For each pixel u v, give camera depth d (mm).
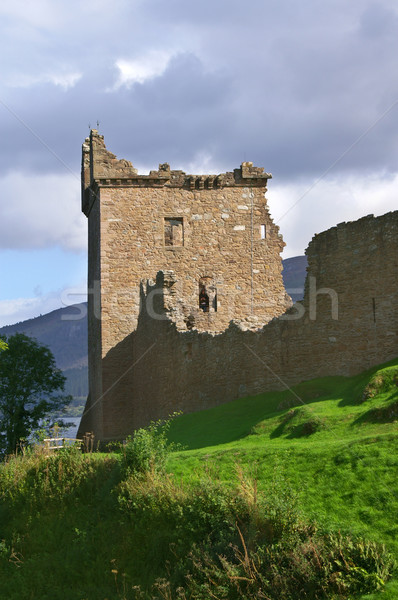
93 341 49125
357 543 15211
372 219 27484
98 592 17297
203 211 47000
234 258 46906
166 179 46656
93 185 46844
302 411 24391
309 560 15195
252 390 31406
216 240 46938
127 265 46000
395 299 26656
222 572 15672
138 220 46375
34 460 25188
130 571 17656
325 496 17406
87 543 19438
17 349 49812
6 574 19312
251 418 27688
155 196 46656
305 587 14750
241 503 17547
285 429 23859
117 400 45031
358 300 27750
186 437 27844
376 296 27203
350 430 21781
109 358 45156
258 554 15680
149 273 46094
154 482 19891
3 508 22828
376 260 27266
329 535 15633
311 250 29531
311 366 29219
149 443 22375
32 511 22156
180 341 36594
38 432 27453
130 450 21969
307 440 22016
